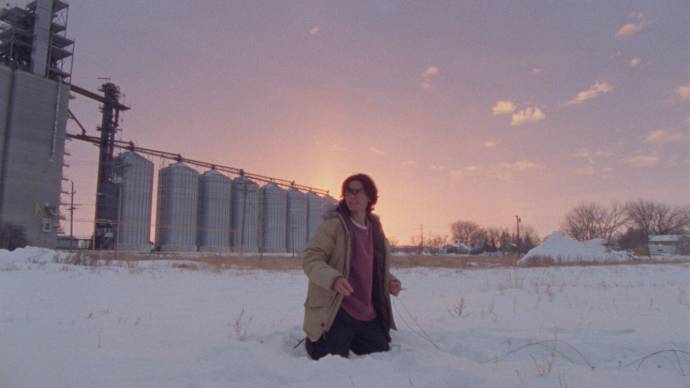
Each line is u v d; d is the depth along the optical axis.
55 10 69.19
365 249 4.01
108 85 72.31
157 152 75.12
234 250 81.19
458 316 6.16
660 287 11.38
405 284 13.61
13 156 61.41
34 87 64.25
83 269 17.00
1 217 59.47
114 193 70.19
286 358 3.40
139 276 14.51
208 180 79.00
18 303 7.16
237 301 8.15
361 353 3.98
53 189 64.38
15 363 3.07
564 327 5.08
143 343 3.95
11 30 65.38
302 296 9.23
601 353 3.78
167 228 73.38
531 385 2.73
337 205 4.09
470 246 130.75
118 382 2.69
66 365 3.05
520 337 4.37
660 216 103.50
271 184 90.12
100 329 4.66
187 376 2.86
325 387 2.63
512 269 25.91
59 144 65.88
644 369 3.23
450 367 3.09
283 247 88.62
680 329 4.87
